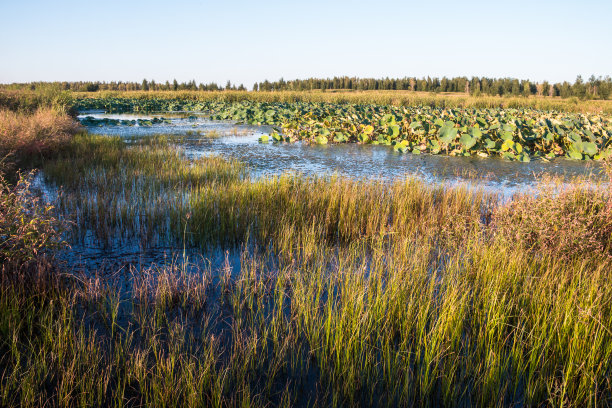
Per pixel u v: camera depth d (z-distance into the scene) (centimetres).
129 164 1160
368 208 800
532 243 612
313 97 5081
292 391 352
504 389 345
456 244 649
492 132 1681
